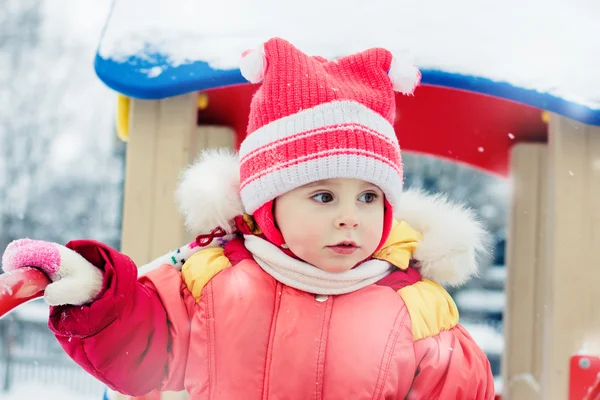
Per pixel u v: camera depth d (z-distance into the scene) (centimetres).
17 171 1227
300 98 136
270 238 138
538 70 180
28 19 1305
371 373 129
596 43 185
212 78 176
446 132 257
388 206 140
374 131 135
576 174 183
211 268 139
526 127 252
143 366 131
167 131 182
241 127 244
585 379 177
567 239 182
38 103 1258
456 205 154
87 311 117
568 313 180
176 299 137
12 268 115
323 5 187
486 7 189
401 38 182
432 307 139
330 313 134
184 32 184
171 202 181
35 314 1069
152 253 180
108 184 1241
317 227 130
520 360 259
